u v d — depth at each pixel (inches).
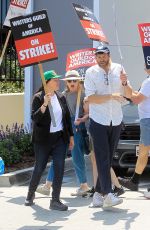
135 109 407.5
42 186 340.5
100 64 299.0
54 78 306.8
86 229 268.4
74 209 308.8
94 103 297.7
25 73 535.8
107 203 294.7
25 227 275.0
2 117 535.8
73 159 338.0
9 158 428.8
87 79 300.8
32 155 466.6
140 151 332.5
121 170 411.2
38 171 312.2
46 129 303.6
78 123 331.0
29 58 303.3
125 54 537.0
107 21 524.1
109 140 302.5
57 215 296.4
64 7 527.5
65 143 307.4
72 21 525.7
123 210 303.6
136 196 338.0
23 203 324.8
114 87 300.7
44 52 302.0
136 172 337.4
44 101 299.1
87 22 333.7
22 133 480.7
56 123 304.0
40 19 301.6
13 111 545.0
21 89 585.3
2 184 381.4
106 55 297.9
